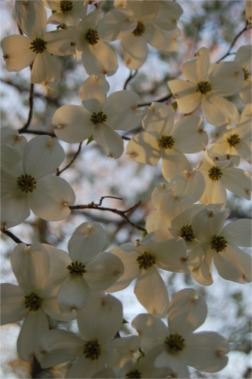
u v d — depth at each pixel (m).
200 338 0.97
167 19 1.12
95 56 1.11
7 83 1.52
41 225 1.61
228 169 1.08
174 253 0.98
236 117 1.12
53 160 1.00
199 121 1.08
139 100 1.08
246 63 1.15
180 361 0.96
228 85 1.11
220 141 1.12
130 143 1.07
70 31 1.08
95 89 1.06
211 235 1.01
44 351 0.94
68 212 1.00
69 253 0.96
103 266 0.96
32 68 1.10
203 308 0.97
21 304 0.96
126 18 1.09
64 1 1.10
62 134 1.06
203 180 1.01
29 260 0.96
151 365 0.94
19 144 1.01
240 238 1.03
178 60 1.58
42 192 1.00
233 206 1.54
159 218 1.00
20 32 1.11
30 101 1.15
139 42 1.14
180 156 1.08
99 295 0.95
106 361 0.95
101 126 1.06
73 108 1.06
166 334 0.96
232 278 1.02
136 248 0.98
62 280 0.96
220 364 0.97
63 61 1.50
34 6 1.08
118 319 0.95
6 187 1.00
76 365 0.95
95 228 0.96
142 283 0.99
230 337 1.47
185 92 1.11
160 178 1.64
